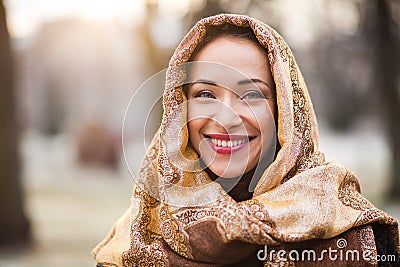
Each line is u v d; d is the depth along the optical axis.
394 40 16.50
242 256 1.99
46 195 18.20
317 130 2.23
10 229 11.06
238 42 2.11
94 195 18.25
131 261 2.14
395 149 16.28
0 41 11.11
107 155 24.72
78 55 37.84
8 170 11.16
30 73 40.38
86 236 11.91
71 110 41.69
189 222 2.04
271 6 11.72
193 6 10.66
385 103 16.69
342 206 2.05
